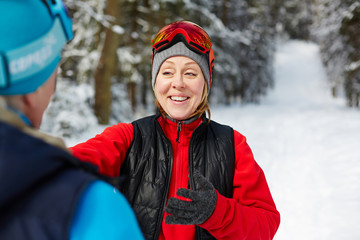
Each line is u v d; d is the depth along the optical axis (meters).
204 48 1.03
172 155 1.05
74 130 7.45
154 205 1.00
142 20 13.66
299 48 44.78
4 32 0.40
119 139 1.05
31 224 0.38
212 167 1.02
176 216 0.73
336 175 5.04
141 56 13.92
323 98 26.45
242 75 21.88
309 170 5.53
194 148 1.05
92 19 9.59
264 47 22.69
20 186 0.37
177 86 1.02
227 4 20.19
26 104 0.46
